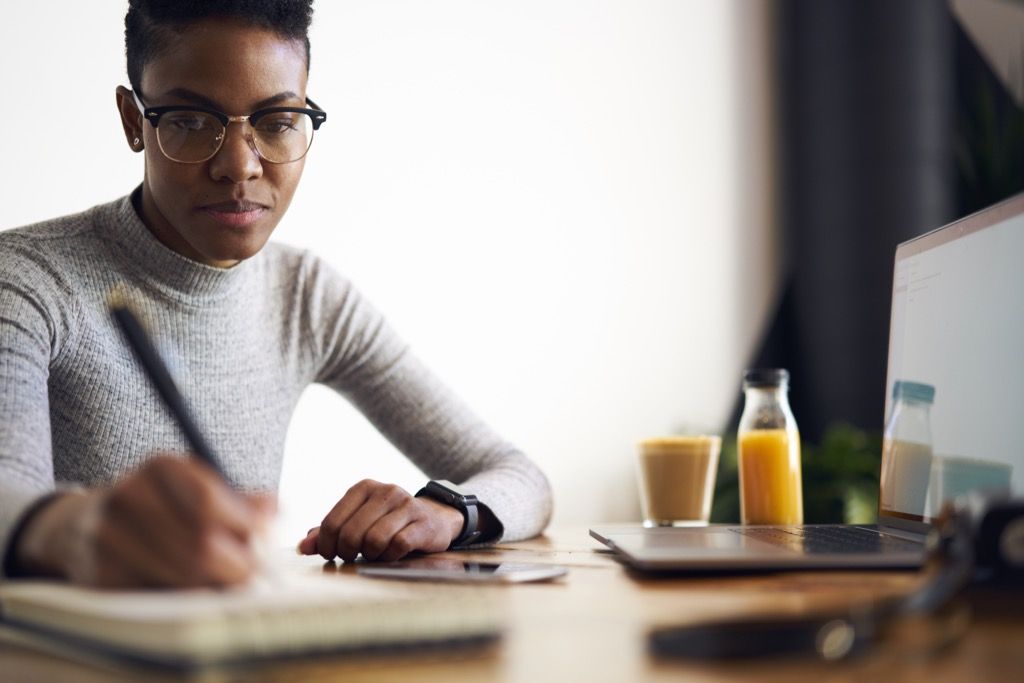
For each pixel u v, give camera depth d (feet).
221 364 4.78
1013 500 2.11
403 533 3.52
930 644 1.77
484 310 10.62
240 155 4.14
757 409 4.86
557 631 1.97
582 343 11.21
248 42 4.10
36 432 3.56
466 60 10.66
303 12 4.28
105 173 8.61
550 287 11.04
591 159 11.41
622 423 11.39
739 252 12.34
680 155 12.01
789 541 3.30
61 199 8.41
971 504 2.16
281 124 4.25
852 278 11.80
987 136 11.74
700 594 2.44
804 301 12.26
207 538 1.91
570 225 11.22
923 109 11.59
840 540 3.34
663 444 5.16
